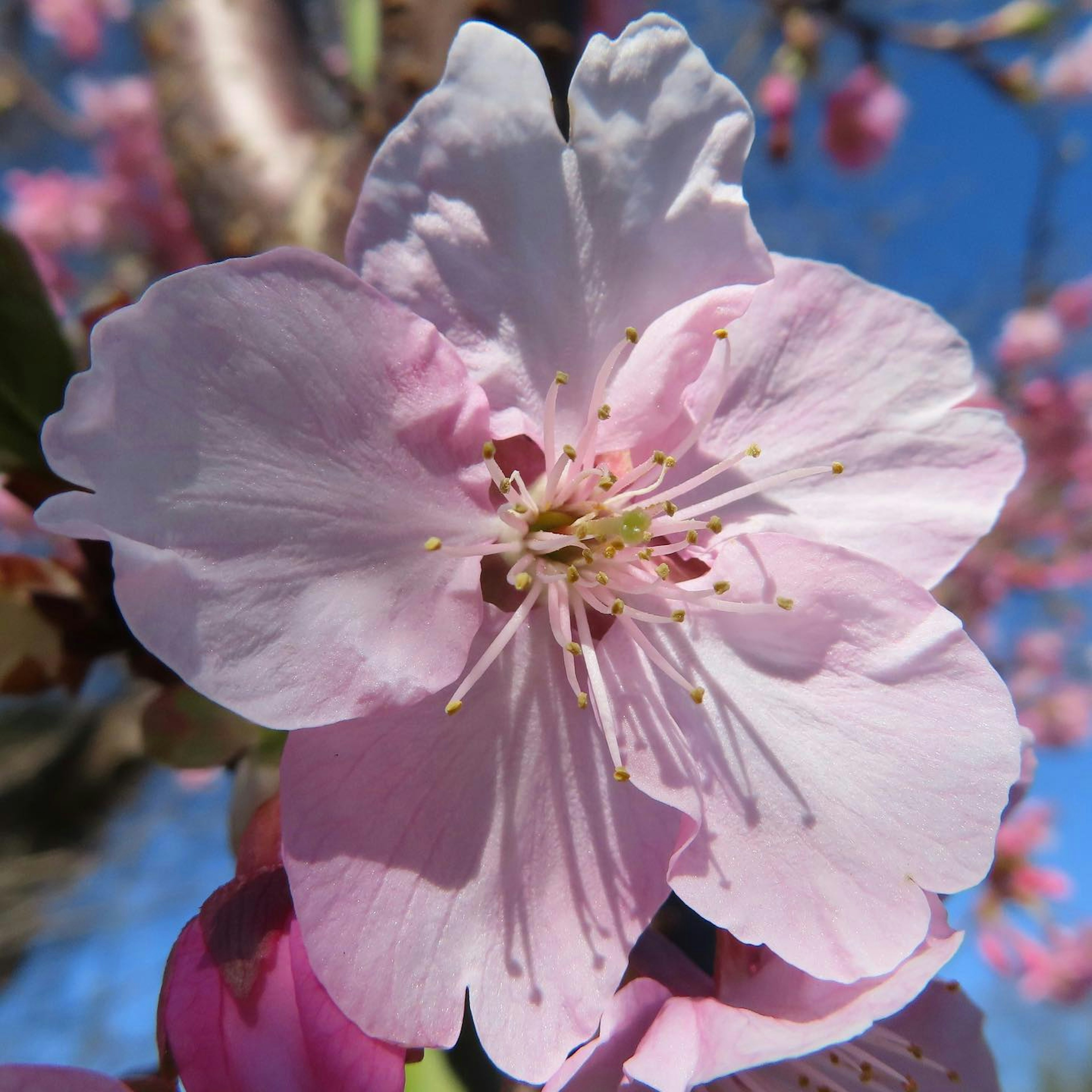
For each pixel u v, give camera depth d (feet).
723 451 0.18
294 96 0.25
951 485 0.18
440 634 0.15
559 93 0.22
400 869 0.15
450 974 0.15
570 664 0.17
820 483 0.18
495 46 0.15
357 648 0.15
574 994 0.15
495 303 0.16
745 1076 0.18
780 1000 0.16
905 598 0.17
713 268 0.17
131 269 0.61
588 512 0.18
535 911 0.15
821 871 0.16
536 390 0.17
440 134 0.15
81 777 0.61
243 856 0.15
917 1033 0.19
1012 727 0.16
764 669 0.17
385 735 0.15
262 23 0.26
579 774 0.16
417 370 0.15
